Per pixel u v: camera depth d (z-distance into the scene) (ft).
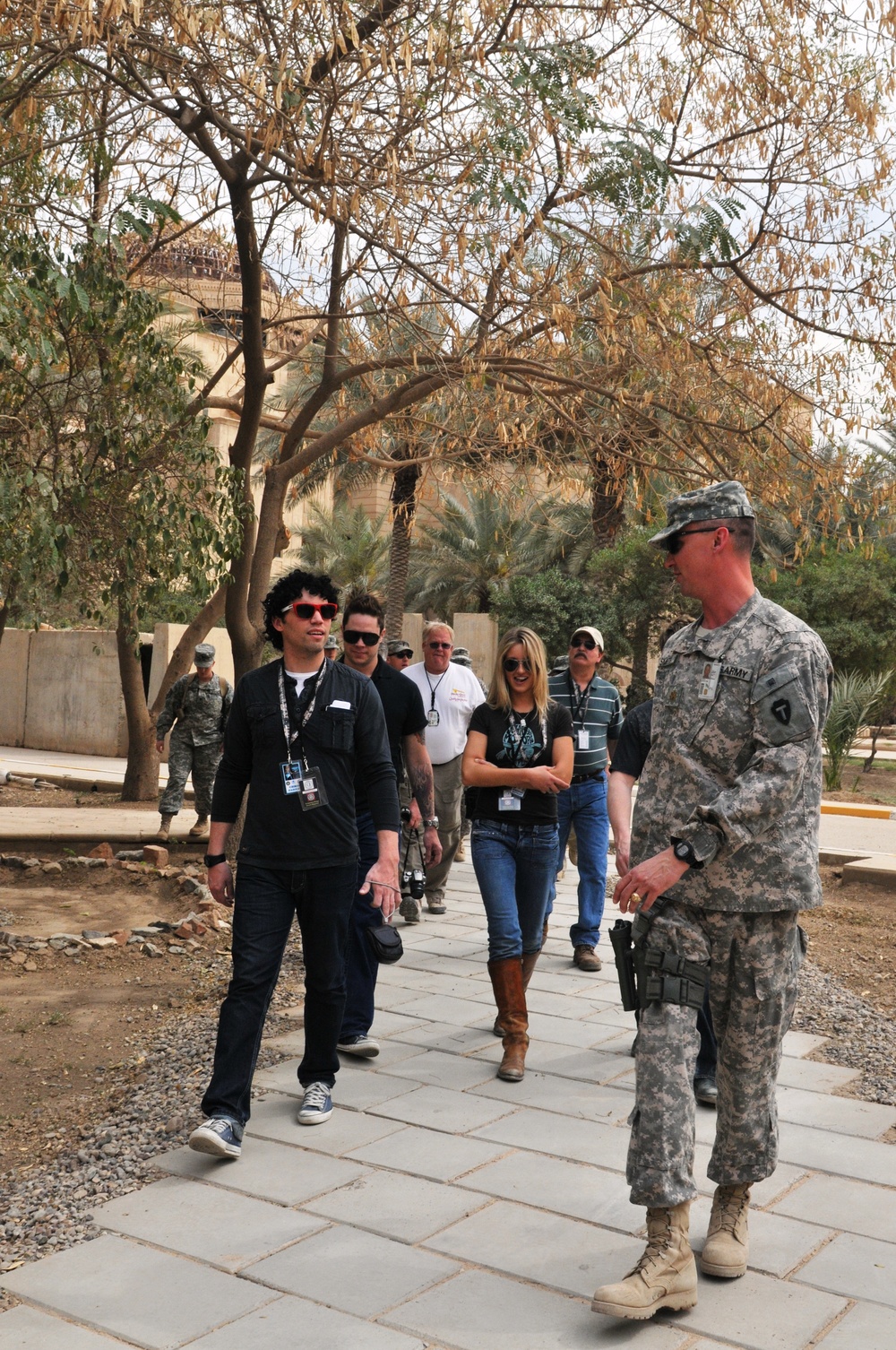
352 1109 14.37
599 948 23.50
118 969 21.91
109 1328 9.50
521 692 16.43
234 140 24.44
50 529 19.70
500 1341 9.26
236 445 30.19
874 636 76.59
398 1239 11.00
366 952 16.31
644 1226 11.25
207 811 34.22
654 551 86.74
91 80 26.91
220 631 68.54
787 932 9.79
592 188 24.66
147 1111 14.38
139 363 23.04
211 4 23.20
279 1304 9.86
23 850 33.42
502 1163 12.74
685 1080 9.48
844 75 26.37
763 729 9.36
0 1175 13.00
